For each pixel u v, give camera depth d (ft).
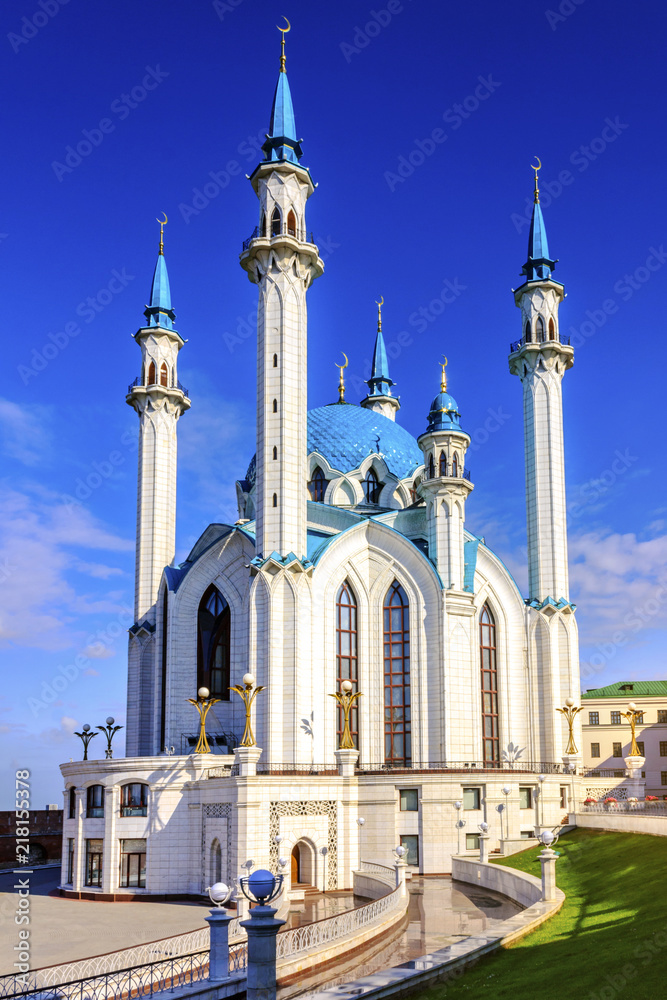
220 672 274.16
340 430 326.24
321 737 246.47
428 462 269.03
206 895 208.33
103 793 223.51
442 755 247.70
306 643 241.35
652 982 87.04
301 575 243.81
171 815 217.36
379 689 258.98
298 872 212.23
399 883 162.50
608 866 167.53
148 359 308.60
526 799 244.22
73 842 232.53
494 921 148.87
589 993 87.66
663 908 115.34
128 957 123.65
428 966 101.50
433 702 253.03
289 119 276.62
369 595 265.54
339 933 130.41
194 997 104.99
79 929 161.27
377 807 223.30
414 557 262.67
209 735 266.36
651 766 358.84
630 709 263.90
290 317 260.62
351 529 263.49
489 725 270.05
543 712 279.28
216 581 276.21
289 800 207.72
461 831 222.07
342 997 90.79
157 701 277.85
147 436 303.68
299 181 272.31
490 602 279.49
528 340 309.83
